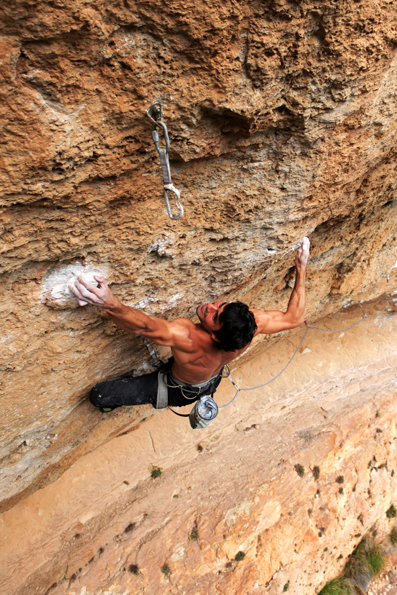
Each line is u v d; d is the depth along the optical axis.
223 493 6.11
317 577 6.43
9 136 1.62
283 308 5.67
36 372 3.07
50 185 1.90
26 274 2.35
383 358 7.61
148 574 5.41
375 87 2.35
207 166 2.43
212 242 3.08
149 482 5.92
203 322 2.74
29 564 4.99
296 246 3.84
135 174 2.17
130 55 1.63
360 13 1.85
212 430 6.48
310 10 1.76
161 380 3.59
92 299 2.44
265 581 5.87
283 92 2.12
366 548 7.12
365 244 5.47
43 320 2.69
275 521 6.16
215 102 1.97
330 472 6.76
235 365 6.42
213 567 5.67
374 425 7.35
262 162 2.58
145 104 1.82
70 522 5.34
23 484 4.70
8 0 1.27
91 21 1.43
